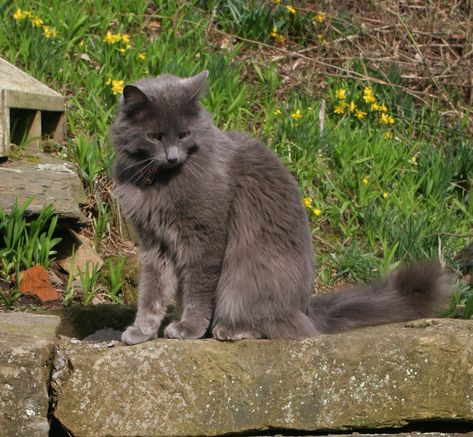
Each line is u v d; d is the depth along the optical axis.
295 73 10.98
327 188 8.95
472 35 11.96
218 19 11.64
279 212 5.41
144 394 4.94
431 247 8.10
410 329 5.07
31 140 8.23
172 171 5.24
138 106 5.21
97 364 4.98
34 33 9.56
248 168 5.44
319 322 5.57
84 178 8.05
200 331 5.38
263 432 4.94
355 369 4.88
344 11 12.35
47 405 4.93
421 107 11.09
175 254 5.44
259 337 5.33
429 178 9.25
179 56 9.81
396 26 11.72
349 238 8.47
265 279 5.29
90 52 10.02
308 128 9.25
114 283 7.02
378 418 4.84
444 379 4.78
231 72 9.93
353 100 10.31
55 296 6.71
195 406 4.92
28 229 7.00
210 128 5.40
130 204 5.37
